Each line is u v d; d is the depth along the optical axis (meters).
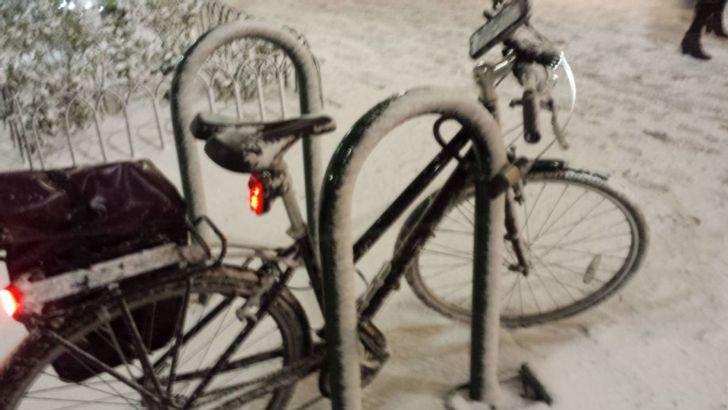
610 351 2.67
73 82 4.41
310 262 2.04
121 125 4.61
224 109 4.82
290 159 4.08
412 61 5.84
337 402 2.00
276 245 3.34
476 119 1.76
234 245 1.97
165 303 1.92
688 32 5.77
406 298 2.95
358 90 5.15
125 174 1.83
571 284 3.04
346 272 1.77
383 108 1.63
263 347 2.67
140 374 2.48
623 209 2.51
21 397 1.79
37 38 4.66
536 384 2.45
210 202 3.69
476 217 1.99
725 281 3.05
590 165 4.05
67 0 4.91
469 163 2.02
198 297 2.48
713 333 2.76
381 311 2.88
